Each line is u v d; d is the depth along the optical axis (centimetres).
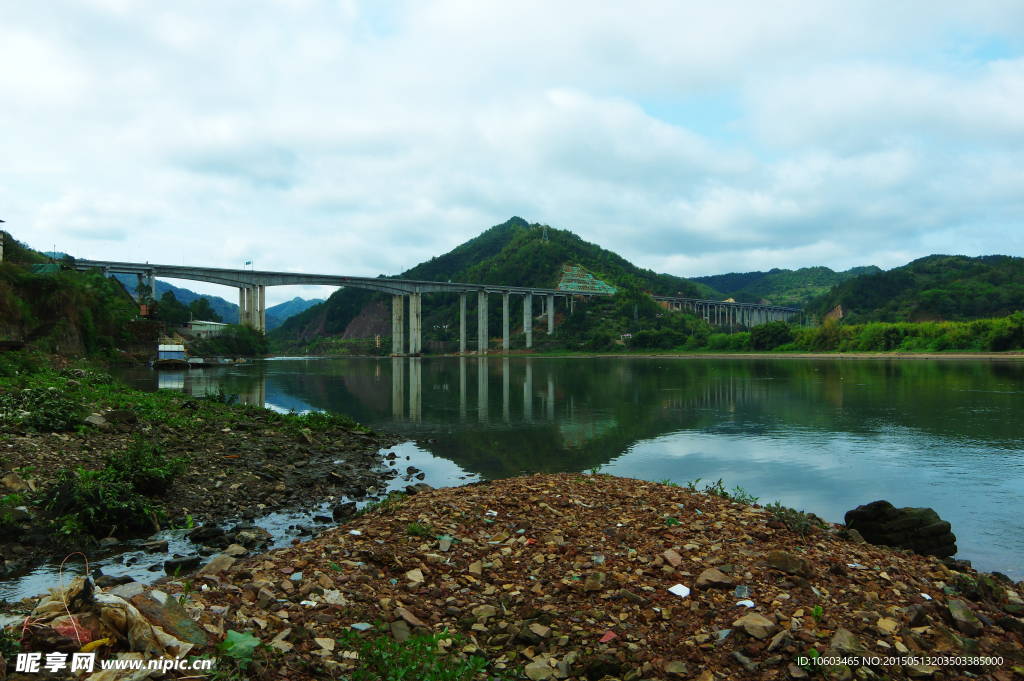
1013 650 662
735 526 1060
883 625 699
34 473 1295
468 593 796
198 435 2097
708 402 4325
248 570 802
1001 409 3772
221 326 15850
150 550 1067
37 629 515
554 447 2475
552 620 718
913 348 14050
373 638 643
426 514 1129
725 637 669
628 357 17775
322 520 1338
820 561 891
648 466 2086
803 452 2358
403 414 3647
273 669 556
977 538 1321
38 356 4472
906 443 2558
